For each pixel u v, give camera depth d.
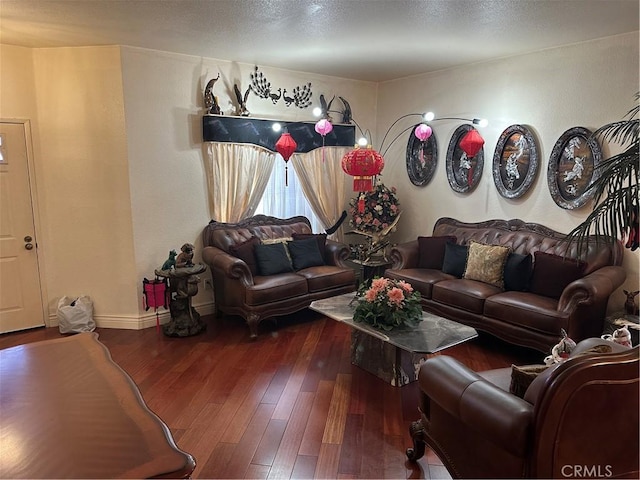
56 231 4.32
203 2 2.91
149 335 4.23
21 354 1.98
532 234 4.25
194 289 4.20
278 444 2.55
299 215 5.50
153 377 3.37
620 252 3.70
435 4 2.96
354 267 5.73
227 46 4.05
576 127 3.94
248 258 4.49
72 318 4.20
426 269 4.67
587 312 3.33
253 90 4.87
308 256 4.79
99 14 3.14
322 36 3.72
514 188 4.47
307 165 5.35
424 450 2.40
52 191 4.26
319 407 2.95
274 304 4.21
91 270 4.39
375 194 5.43
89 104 4.12
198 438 2.60
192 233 4.69
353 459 2.42
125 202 4.24
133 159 4.21
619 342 2.42
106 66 4.04
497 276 4.07
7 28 3.47
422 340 2.95
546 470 1.61
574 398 1.55
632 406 1.62
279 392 3.14
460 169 4.98
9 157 4.07
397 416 2.84
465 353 3.81
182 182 4.55
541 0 2.88
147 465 1.25
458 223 4.99
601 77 3.78
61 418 1.48
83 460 1.27
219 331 4.34
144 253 4.38
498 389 1.86
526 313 3.49
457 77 4.92
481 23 3.36
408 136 5.57
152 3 2.92
